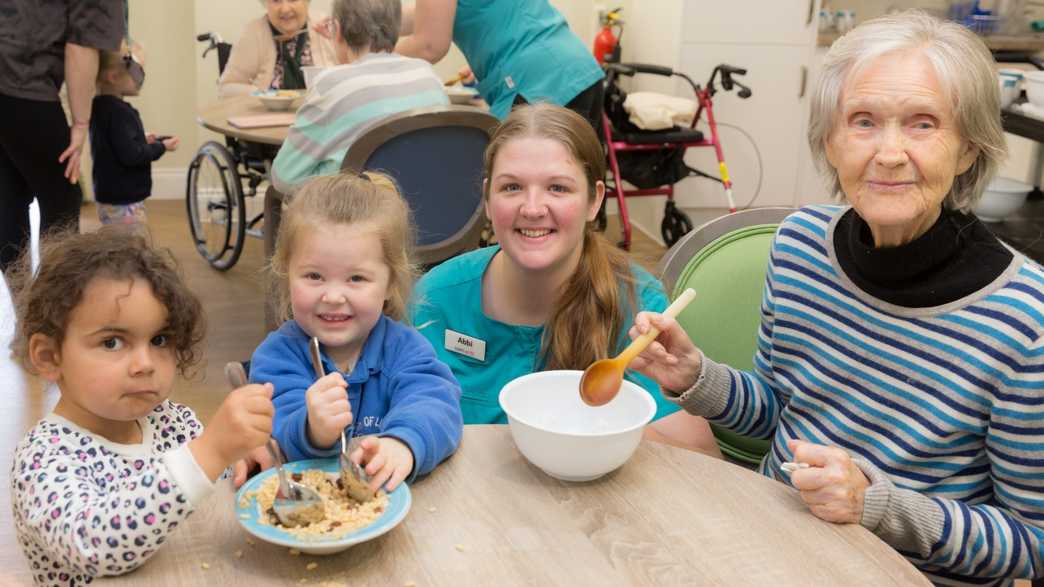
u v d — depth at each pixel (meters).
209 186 5.40
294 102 3.70
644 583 1.00
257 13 5.07
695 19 4.61
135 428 1.25
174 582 0.98
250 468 1.22
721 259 1.70
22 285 1.16
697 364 1.38
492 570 1.01
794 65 4.76
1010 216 2.67
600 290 1.57
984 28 4.75
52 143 3.16
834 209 1.40
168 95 5.35
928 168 1.17
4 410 2.88
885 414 1.29
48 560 1.09
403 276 1.41
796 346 1.39
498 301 1.62
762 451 1.65
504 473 1.21
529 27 3.28
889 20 1.23
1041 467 1.20
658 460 1.25
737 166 4.88
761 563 1.04
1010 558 1.17
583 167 1.54
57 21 3.05
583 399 1.27
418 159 2.65
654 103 4.36
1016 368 1.19
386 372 1.34
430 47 3.12
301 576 1.00
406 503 1.08
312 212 1.28
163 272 1.11
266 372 1.30
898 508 1.15
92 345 1.08
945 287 1.23
